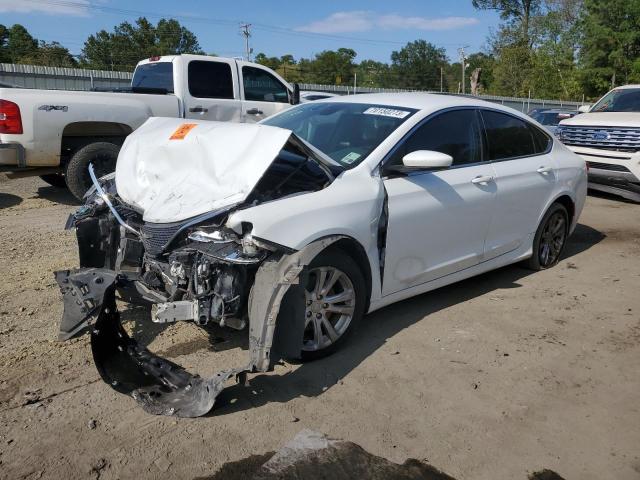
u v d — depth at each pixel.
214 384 3.22
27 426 3.14
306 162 4.00
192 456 2.95
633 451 3.13
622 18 41.38
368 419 3.31
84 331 3.91
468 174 4.82
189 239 3.63
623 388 3.76
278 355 3.45
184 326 4.34
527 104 36.56
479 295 5.29
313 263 3.66
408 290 4.44
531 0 55.12
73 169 7.84
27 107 7.45
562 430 3.29
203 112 9.37
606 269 6.22
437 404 3.49
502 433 3.24
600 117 10.54
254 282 3.46
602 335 4.52
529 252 5.75
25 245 6.26
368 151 4.31
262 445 3.05
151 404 3.29
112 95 8.25
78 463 2.88
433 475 2.89
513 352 4.19
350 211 3.84
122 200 4.28
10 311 4.52
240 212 3.47
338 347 3.97
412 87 77.25
